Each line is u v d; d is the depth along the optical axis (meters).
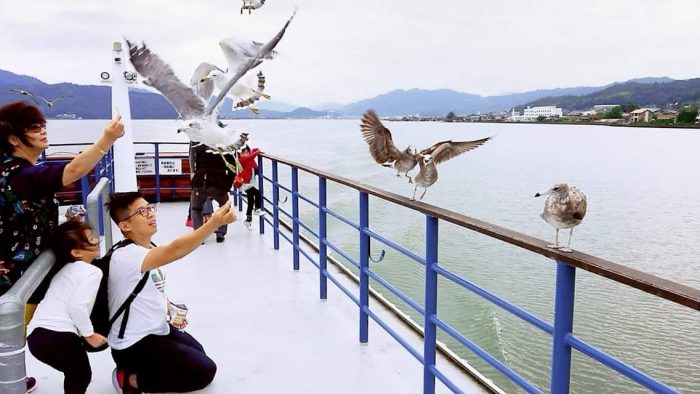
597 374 12.77
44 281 2.86
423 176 3.12
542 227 26.38
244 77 2.94
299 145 61.59
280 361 3.88
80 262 2.87
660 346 13.72
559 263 2.13
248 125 3.07
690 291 1.60
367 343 4.18
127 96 7.50
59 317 2.82
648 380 1.75
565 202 2.06
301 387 3.53
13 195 2.43
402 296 3.49
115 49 7.39
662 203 33.88
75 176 2.45
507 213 29.50
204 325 4.51
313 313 4.79
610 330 14.55
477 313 15.60
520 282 18.22
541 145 84.38
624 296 16.83
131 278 3.10
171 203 9.95
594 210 31.44
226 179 6.89
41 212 2.61
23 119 2.45
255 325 4.52
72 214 3.72
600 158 62.03
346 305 4.99
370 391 3.48
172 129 3.03
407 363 3.87
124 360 3.20
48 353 2.79
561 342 2.16
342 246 21.02
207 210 7.87
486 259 20.56
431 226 3.07
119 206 3.13
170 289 5.38
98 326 3.19
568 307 2.14
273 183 6.80
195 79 3.02
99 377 3.64
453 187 38.09
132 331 3.15
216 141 2.93
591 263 1.93
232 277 5.77
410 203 3.19
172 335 3.38
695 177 46.22
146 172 9.99
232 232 7.78
